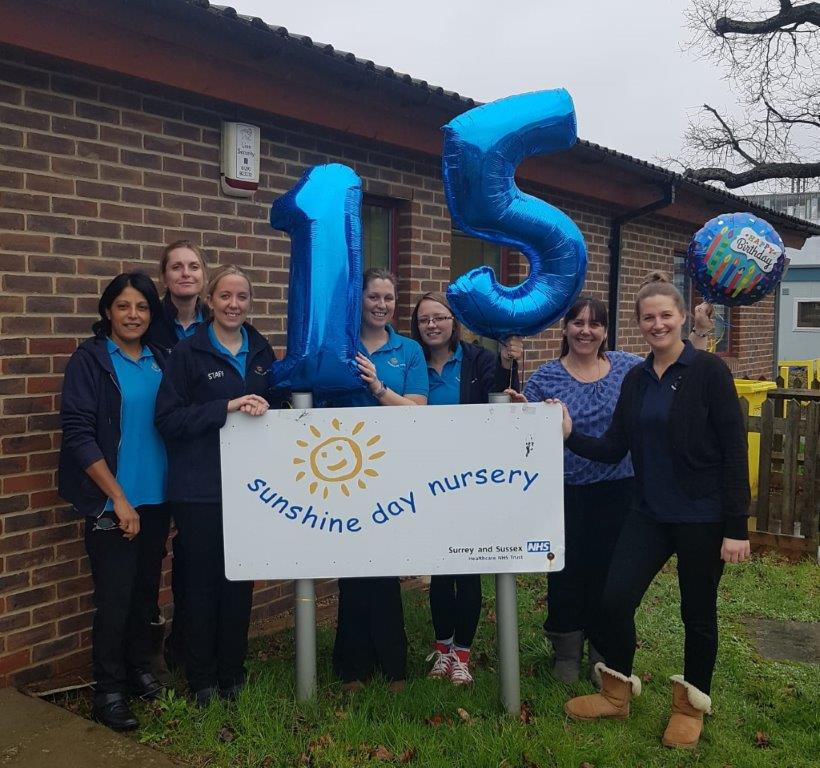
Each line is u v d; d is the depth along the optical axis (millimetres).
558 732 3072
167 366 3115
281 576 3102
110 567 3078
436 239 5629
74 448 2959
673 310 3010
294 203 3031
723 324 10875
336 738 3035
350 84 4375
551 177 6371
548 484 3109
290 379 3127
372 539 3115
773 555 5805
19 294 3414
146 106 3861
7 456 3398
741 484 2920
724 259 3688
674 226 8906
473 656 3875
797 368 14406
